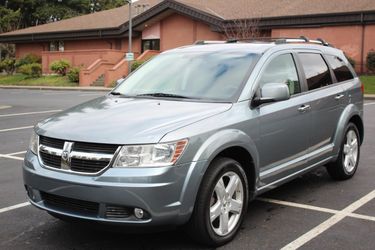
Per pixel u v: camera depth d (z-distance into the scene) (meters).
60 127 4.58
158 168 4.12
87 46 42.69
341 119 6.71
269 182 5.33
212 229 4.52
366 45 28.97
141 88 5.73
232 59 5.65
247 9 34.62
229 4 36.62
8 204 6.09
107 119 4.62
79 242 4.83
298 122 5.73
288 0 34.59
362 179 7.11
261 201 6.09
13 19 61.69
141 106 5.00
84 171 4.25
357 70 29.27
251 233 5.00
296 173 5.80
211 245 4.60
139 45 39.28
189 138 4.32
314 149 6.16
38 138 4.70
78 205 4.32
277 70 5.70
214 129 4.56
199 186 4.38
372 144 9.86
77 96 25.33
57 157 4.43
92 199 4.16
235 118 4.84
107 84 34.16
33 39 44.72
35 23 68.75
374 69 28.30
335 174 6.93
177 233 5.00
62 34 42.59
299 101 5.80
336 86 6.75
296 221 5.35
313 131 6.06
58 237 4.96
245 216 5.21
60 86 35.25
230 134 4.67
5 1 65.81
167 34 37.44
